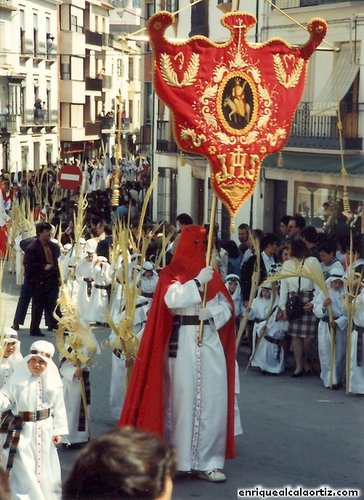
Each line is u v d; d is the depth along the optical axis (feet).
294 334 54.08
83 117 280.10
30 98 248.73
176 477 36.06
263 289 56.59
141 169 174.29
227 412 36.65
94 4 289.53
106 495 11.97
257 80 36.32
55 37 263.08
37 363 33.86
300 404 47.70
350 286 50.62
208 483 35.55
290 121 37.04
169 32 133.08
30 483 33.24
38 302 66.64
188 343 35.88
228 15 35.83
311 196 103.24
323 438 41.60
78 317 41.32
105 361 56.49
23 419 33.65
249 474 36.65
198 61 35.53
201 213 128.88
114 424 43.80
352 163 97.96
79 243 68.90
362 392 49.80
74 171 97.40
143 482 11.96
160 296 35.78
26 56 242.58
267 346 55.11
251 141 36.47
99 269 70.54
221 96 35.88
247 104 36.29
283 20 106.73
